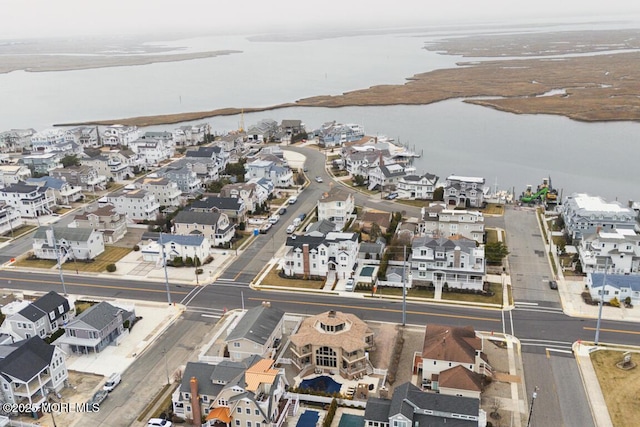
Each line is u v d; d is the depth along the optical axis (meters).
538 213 158.62
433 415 68.94
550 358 88.44
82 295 114.12
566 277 117.69
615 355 88.81
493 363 87.12
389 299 109.94
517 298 108.69
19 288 117.56
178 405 76.38
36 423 75.25
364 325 91.69
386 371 85.19
